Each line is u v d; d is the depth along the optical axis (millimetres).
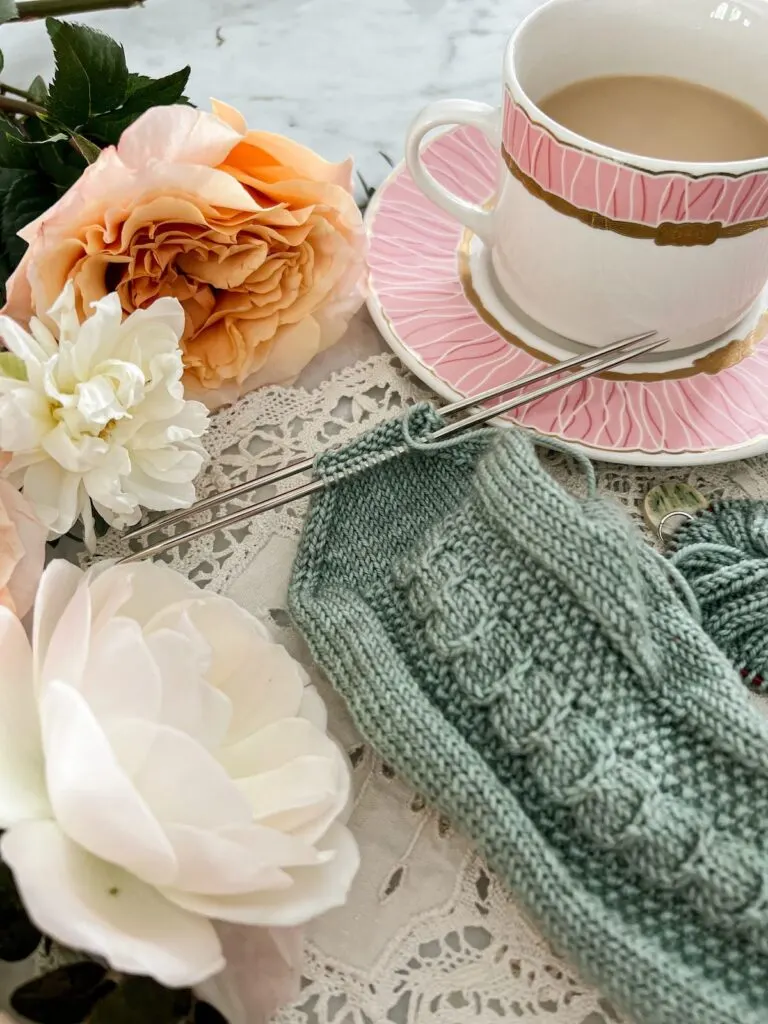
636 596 364
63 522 368
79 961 290
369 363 500
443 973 333
